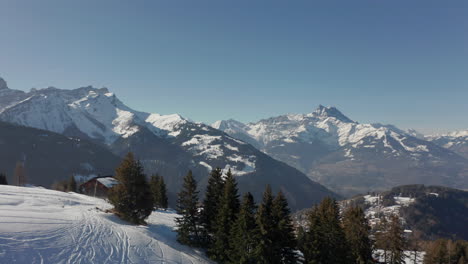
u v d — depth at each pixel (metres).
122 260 33.56
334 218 46.69
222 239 42.62
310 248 43.91
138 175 48.94
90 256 32.03
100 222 43.22
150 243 41.00
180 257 40.16
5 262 26.27
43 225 36.12
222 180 48.50
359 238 49.84
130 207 48.12
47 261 28.52
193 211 47.00
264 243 38.16
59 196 57.78
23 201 45.84
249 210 40.06
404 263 55.81
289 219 41.00
